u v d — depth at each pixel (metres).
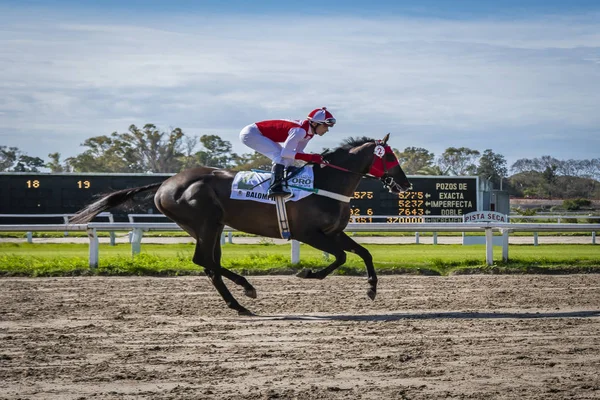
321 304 8.14
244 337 6.29
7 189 22.50
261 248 17.27
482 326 6.73
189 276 10.82
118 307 7.87
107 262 11.62
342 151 7.75
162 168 52.66
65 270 10.98
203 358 5.51
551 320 7.03
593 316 7.30
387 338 6.21
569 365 5.23
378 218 22.28
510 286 9.60
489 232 11.88
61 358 5.52
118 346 5.93
